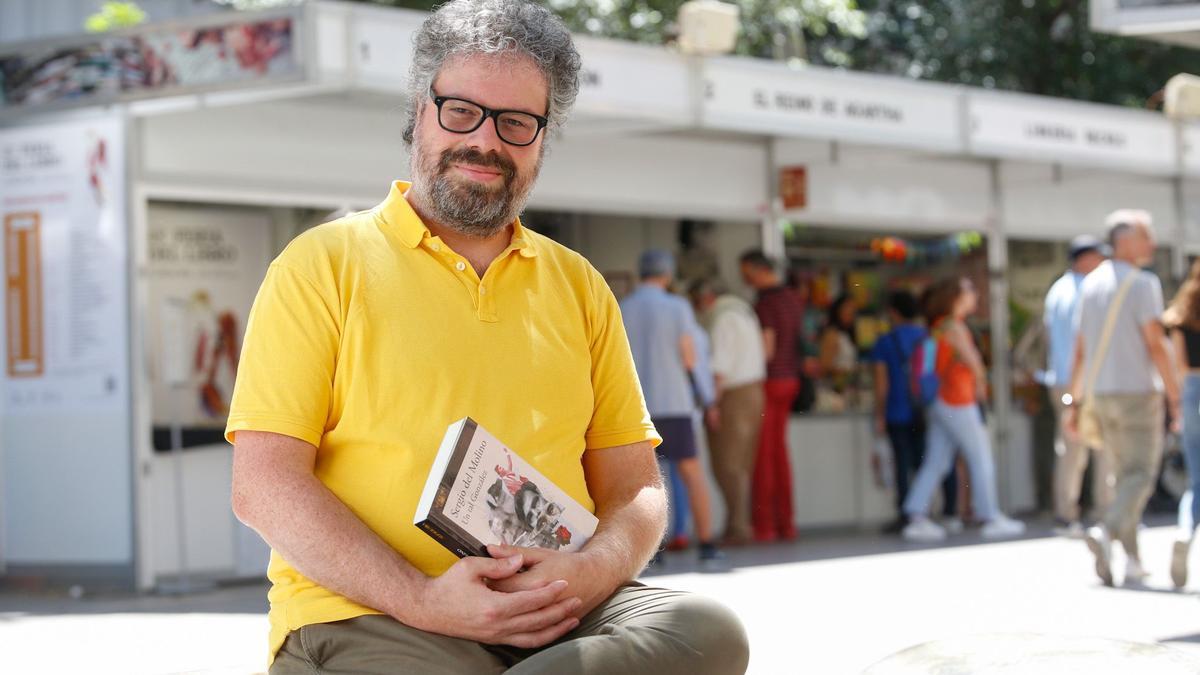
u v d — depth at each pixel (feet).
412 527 10.71
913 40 76.33
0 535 33.40
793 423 42.65
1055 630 23.84
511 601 10.21
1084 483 47.37
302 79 29.68
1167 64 77.30
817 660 21.39
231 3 48.93
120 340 31.94
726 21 35.68
